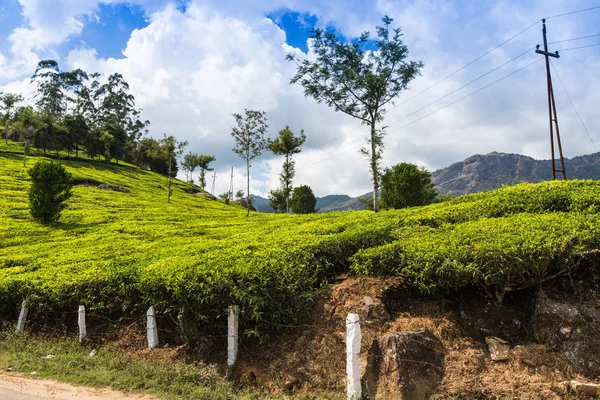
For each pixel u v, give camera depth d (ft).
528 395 19.24
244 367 25.62
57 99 321.32
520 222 32.53
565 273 25.07
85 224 89.30
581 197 38.91
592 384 19.02
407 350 21.09
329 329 26.23
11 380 24.09
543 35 71.51
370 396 20.89
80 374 25.08
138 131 352.49
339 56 79.77
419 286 27.07
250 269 28.66
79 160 233.35
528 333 23.67
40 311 36.50
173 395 21.93
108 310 35.88
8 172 156.35
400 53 76.74
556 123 69.77
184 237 70.49
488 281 24.79
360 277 30.68
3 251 62.69
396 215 55.47
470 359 21.81
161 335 31.32
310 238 41.04
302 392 22.63
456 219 43.29
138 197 153.69
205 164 264.72
